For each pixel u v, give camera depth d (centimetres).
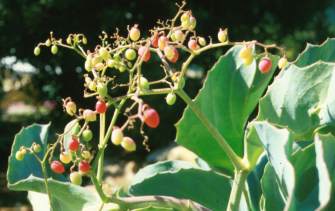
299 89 51
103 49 51
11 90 453
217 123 57
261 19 439
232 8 424
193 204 50
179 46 51
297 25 455
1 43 409
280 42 450
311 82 51
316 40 470
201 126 57
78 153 49
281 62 53
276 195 50
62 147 50
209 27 413
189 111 57
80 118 50
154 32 51
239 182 51
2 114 461
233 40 427
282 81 52
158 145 333
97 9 390
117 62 51
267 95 52
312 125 51
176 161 64
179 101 338
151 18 404
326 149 43
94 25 389
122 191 62
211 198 59
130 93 50
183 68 50
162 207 50
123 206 49
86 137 49
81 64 402
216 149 58
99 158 50
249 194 57
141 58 50
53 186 50
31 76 434
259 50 415
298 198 46
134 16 402
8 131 428
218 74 57
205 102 57
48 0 390
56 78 420
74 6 388
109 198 49
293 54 460
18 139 56
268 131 45
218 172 60
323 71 50
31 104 449
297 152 46
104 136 51
